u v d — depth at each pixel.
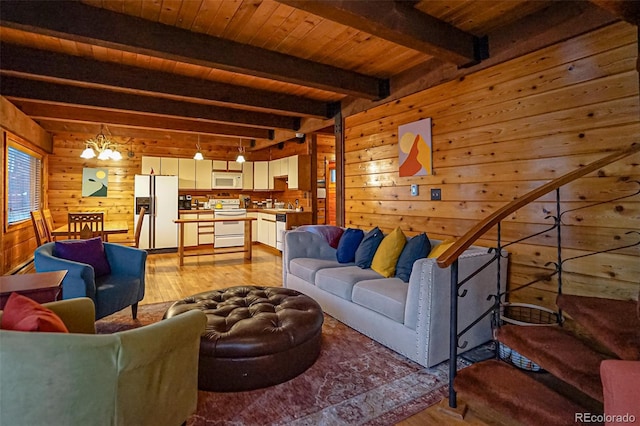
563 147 2.44
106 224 5.68
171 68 3.54
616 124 2.18
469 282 2.50
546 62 2.53
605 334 1.60
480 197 2.99
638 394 1.05
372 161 4.18
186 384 1.65
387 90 3.85
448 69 3.19
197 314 1.67
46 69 3.11
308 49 3.08
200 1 2.31
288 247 3.99
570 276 2.41
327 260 3.88
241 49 2.94
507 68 2.77
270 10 2.43
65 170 6.67
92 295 2.65
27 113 4.61
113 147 6.13
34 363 1.22
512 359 2.26
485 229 1.83
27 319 1.31
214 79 3.87
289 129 5.50
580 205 2.36
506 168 2.79
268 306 2.48
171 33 2.63
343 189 4.67
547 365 1.68
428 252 2.95
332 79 3.47
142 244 6.93
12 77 3.70
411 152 3.64
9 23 2.14
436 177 3.38
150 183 6.98
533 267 2.62
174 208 7.20
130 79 3.47
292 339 2.15
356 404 1.93
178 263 5.89
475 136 3.02
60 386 1.24
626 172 2.14
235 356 2.02
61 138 6.62
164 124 5.51
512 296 2.76
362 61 3.37
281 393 2.04
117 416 1.33
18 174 4.74
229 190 8.31
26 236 5.08
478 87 2.99
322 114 4.70
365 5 2.14
